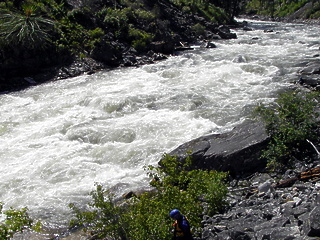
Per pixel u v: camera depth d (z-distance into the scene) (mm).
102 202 8055
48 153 13852
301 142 11641
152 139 14234
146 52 28750
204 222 8484
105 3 34250
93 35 28000
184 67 24297
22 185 11875
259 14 81625
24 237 9305
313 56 25281
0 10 25969
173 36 34250
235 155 11547
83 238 9023
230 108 16469
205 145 12492
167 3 44062
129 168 12852
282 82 19641
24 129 16109
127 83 21344
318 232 6547
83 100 18562
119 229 7734
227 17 55688
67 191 11461
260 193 9672
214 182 9102
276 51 28250
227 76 21391
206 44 32844
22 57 23203
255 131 12562
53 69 24000
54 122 16438
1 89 21719
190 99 17844
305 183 9656
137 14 34219
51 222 9914
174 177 9180
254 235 7336
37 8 27500
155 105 17734
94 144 14602
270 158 11305
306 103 12750
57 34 26203
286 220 7477
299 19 65375
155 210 7824
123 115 17016
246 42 34438
